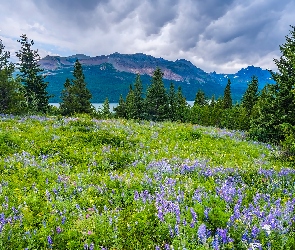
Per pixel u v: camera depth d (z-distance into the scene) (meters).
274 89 21.19
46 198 7.50
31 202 7.20
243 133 23.95
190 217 6.24
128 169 10.76
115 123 20.89
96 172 10.11
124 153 12.56
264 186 9.01
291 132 14.16
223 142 17.67
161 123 24.88
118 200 7.58
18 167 9.78
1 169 9.62
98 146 13.68
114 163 11.49
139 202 7.24
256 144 18.64
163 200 7.07
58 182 8.75
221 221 5.92
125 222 6.34
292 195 8.16
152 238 5.81
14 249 5.29
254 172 10.27
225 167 10.91
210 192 7.84
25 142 12.96
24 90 40.09
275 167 11.70
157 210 6.70
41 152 12.16
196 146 15.70
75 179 8.94
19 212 6.66
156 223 6.21
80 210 6.79
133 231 5.95
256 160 13.56
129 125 20.66
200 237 5.43
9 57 32.66
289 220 6.22
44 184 8.52
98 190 8.16
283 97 20.02
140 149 13.80
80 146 13.38
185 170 10.28
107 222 6.25
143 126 20.92
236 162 12.81
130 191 7.95
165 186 8.23
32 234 5.71
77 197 7.80
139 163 11.37
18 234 5.66
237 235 5.62
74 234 5.75
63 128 16.62
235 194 7.86
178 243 5.38
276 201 7.29
